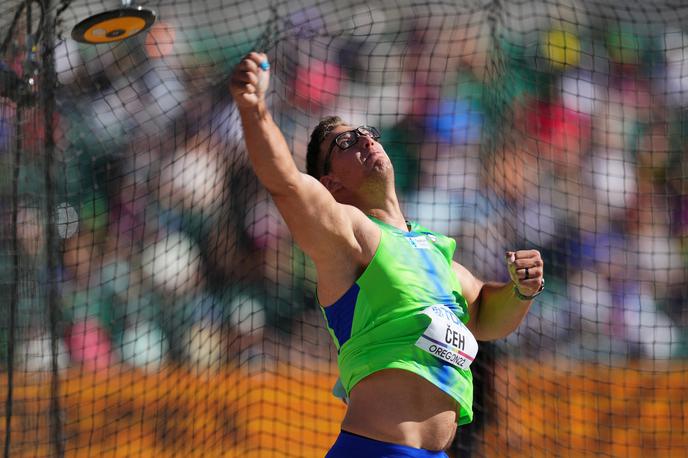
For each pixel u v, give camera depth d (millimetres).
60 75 28469
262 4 33969
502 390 24922
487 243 34281
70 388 29953
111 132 31594
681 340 38938
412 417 13023
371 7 36875
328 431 29750
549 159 38812
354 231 13336
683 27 33781
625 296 38875
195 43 33531
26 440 18625
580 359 37156
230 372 33594
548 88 38625
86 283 33094
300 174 12484
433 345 13188
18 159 18266
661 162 40375
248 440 29109
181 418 29156
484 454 22797
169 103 32562
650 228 40094
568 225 38656
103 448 26578
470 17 36281
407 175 38156
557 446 29438
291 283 36281
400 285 13352
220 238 32750
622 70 39875
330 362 35469
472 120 38281
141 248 33656
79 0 22000
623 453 30281
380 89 38281
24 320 18625
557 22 38312
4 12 18766
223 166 31891
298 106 36781
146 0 23859
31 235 18672
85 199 32500
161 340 32438
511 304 15102
